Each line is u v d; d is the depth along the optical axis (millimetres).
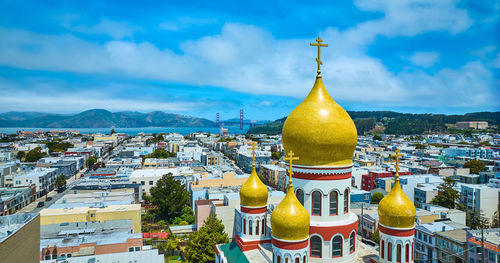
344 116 46062
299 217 41188
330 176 46000
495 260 76438
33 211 155500
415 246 99375
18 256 34125
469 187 133875
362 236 116188
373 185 174750
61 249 75062
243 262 50156
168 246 101062
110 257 68500
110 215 97875
